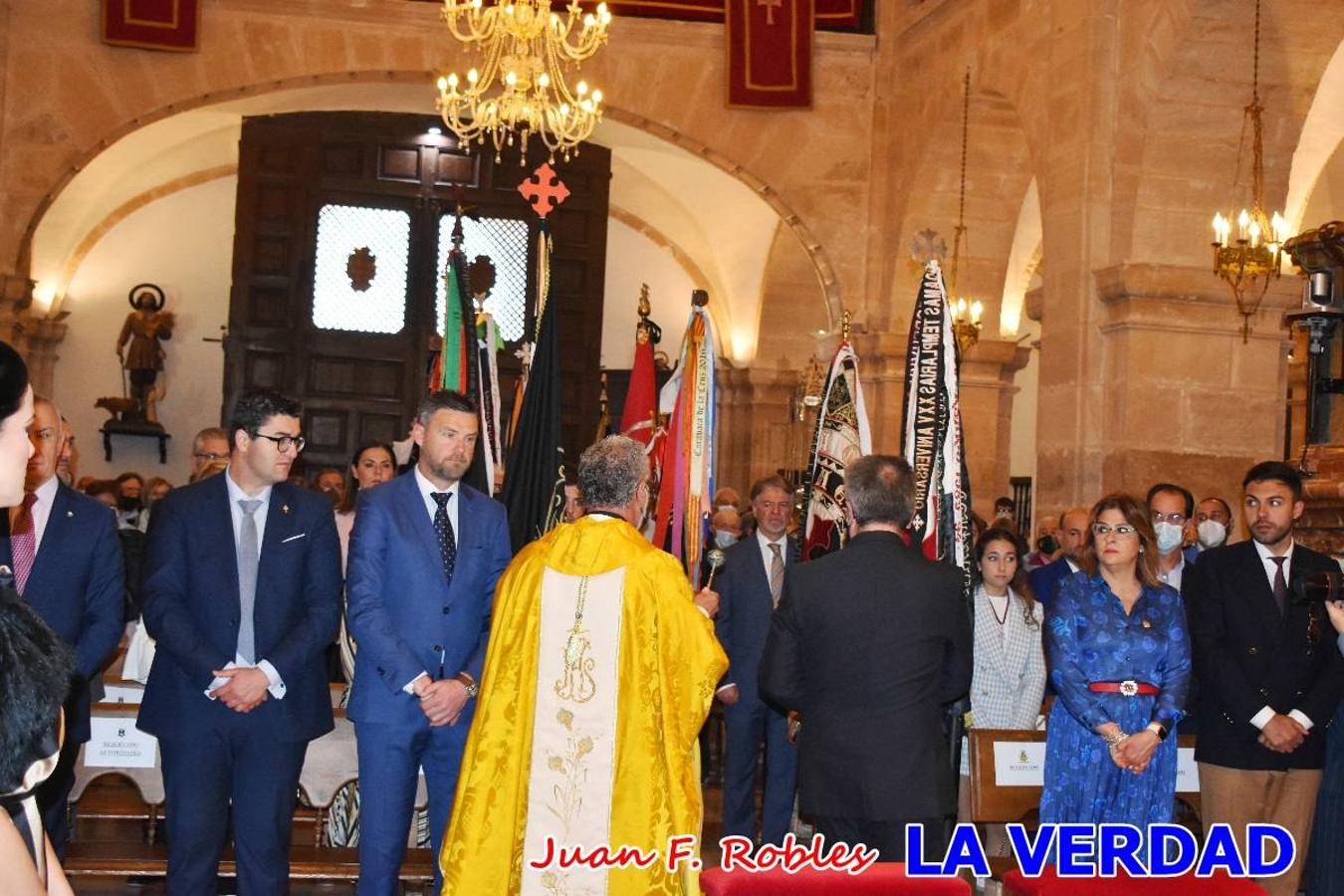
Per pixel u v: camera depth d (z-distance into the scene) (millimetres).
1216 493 11078
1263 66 10859
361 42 14438
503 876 4691
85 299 19078
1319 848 6039
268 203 15891
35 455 4914
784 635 4902
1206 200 11203
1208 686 5840
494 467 6312
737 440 20016
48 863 2096
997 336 14781
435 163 16156
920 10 14320
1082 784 5469
